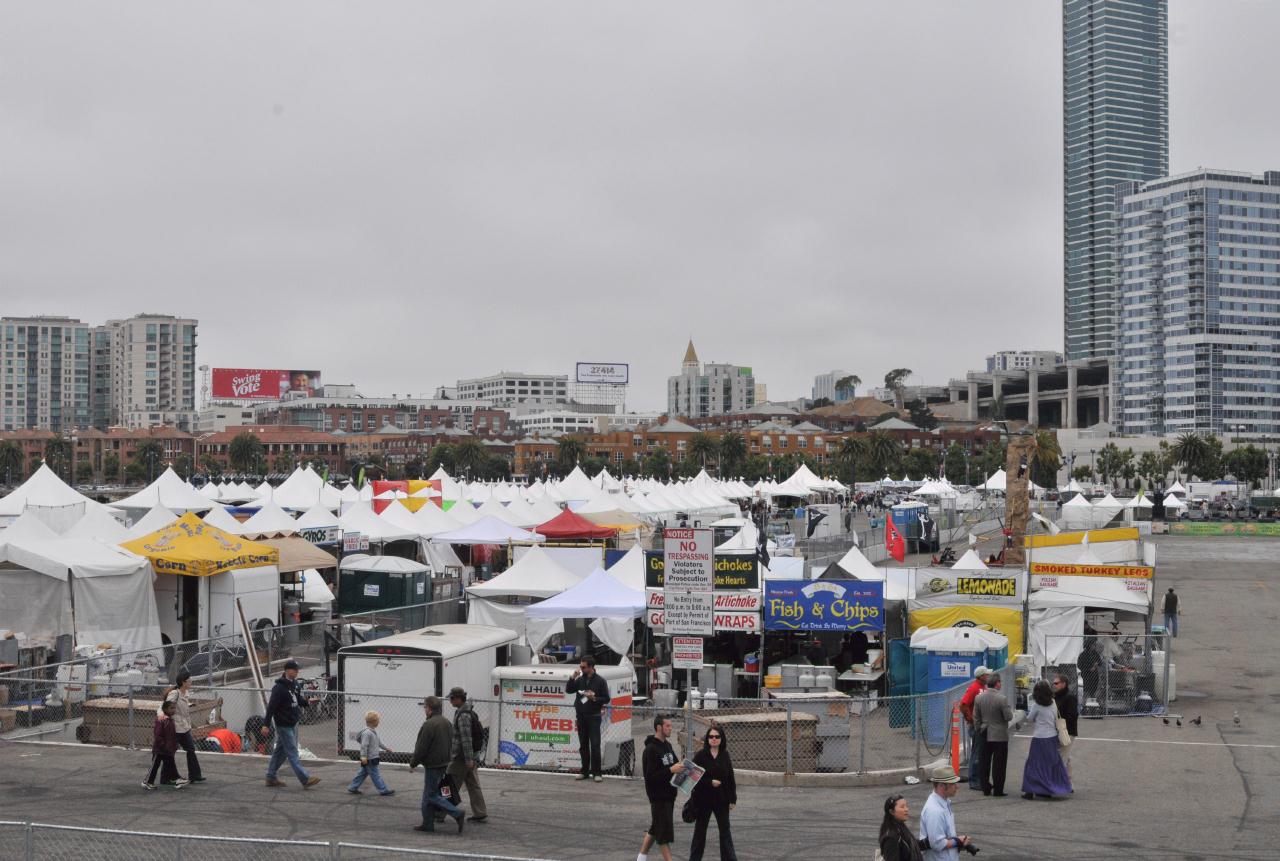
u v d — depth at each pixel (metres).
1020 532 55.28
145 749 22.39
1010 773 21.56
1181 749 23.88
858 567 32.62
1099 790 20.20
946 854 12.67
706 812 14.86
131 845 15.20
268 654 28.77
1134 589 30.64
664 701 26.58
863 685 27.39
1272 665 36.38
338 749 22.08
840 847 16.39
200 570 30.09
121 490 193.88
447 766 17.12
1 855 14.73
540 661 28.77
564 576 33.34
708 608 18.30
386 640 22.56
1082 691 27.97
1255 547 87.44
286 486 65.38
